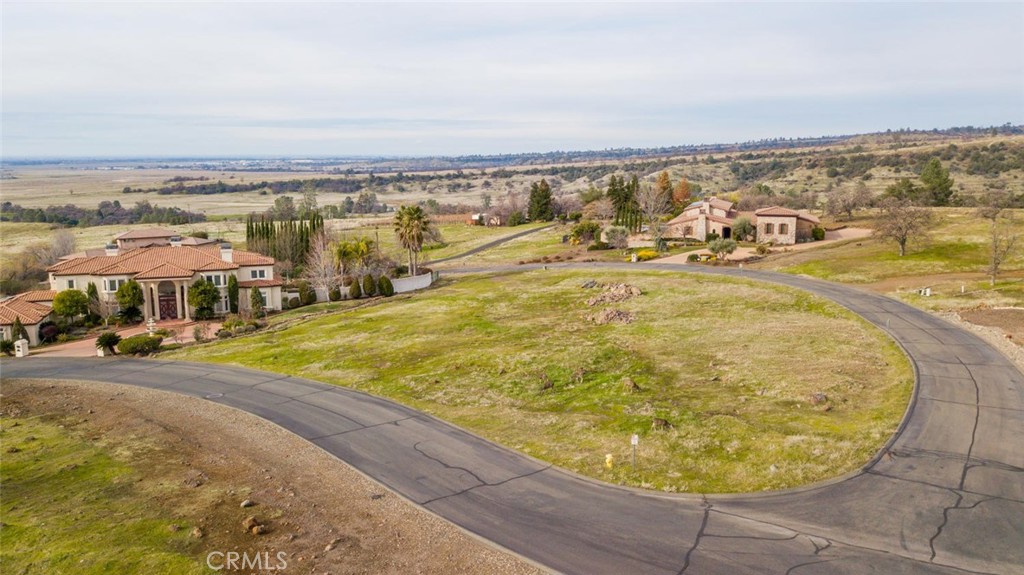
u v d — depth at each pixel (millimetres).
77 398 42125
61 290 70938
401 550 21234
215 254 76250
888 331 44656
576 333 51344
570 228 126688
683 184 141750
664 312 56969
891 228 71875
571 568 19656
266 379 44406
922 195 117688
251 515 24031
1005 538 20250
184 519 23828
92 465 29703
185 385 43844
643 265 82312
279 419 35469
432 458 28891
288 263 93625
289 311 72938
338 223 172875
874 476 24453
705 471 25812
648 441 28922
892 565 19062
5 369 51625
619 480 25531
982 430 28047
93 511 24703
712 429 29484
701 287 65938
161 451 31375
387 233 141250
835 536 20734
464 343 50469
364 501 24953
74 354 56969
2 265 106438
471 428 32500
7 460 30703
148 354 55031
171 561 20703
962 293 55000
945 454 25984
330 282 79688
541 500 24266
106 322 68500
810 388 34438
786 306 56469
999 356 38062
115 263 73000
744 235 94625
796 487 23969
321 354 50250
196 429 34594
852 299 56125
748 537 20938
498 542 21375
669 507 23219
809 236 91500
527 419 33469
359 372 44438
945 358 38000
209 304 70062
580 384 38812
